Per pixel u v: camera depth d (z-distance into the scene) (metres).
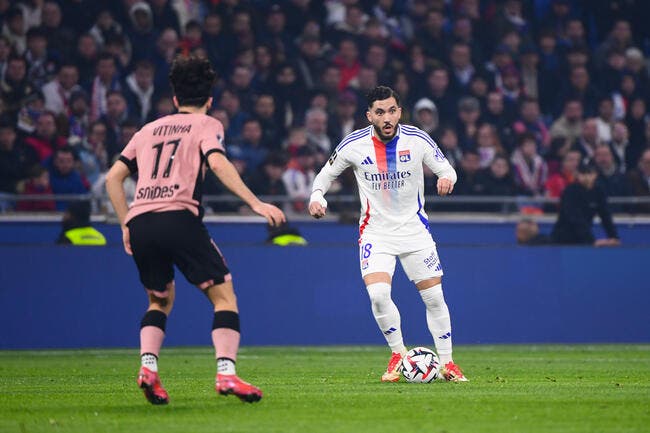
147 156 20.53
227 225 53.62
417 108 60.19
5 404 21.86
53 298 47.81
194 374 32.16
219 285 20.39
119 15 60.72
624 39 70.12
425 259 27.91
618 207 59.19
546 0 71.88
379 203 27.86
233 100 59.53
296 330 49.56
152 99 58.91
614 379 29.02
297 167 57.34
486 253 50.72
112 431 17.05
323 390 24.91
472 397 22.75
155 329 20.66
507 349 47.72
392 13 68.69
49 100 56.41
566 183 60.56
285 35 64.31
